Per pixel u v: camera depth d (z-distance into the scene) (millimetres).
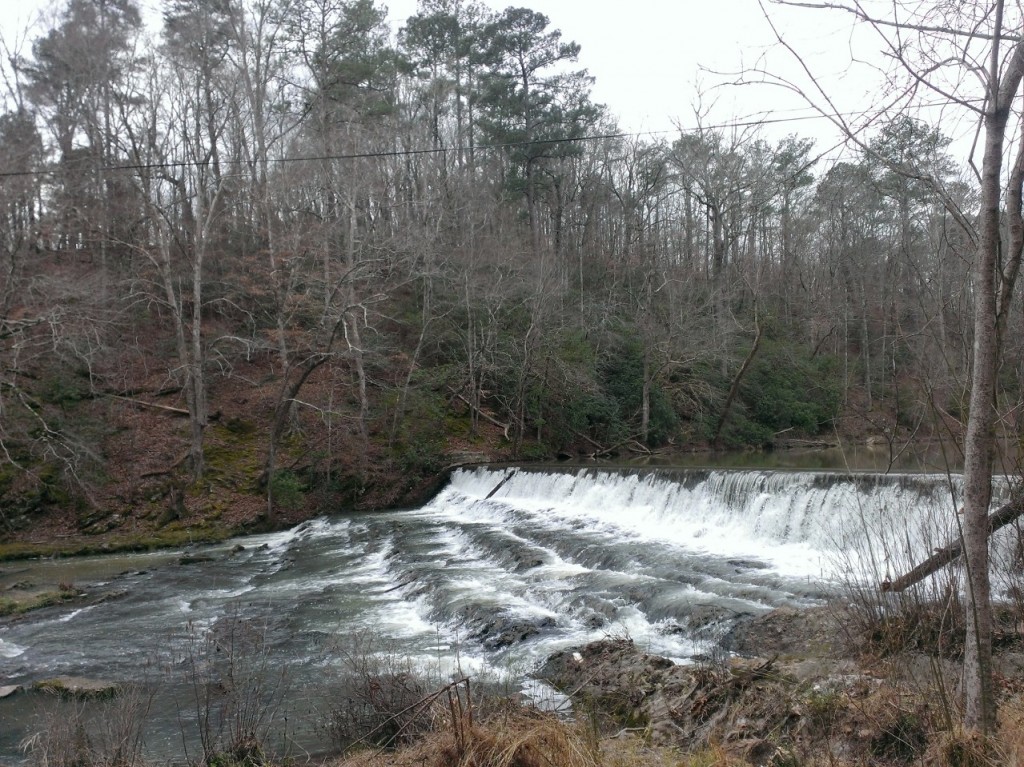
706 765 5727
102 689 9547
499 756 5336
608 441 32406
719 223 37531
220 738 7477
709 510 17094
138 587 16297
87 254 30719
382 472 27266
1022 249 4570
